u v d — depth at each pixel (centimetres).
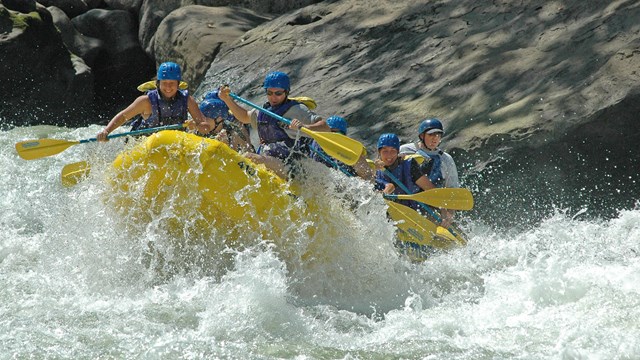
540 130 3231
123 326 1928
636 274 2175
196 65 5038
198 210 2288
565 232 2838
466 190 2558
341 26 4653
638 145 3197
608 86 3222
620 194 3262
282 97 2412
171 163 2252
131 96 5772
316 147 2570
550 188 3284
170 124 2522
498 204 3306
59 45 5044
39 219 2958
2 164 3600
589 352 1764
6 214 2972
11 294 2133
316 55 4481
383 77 4075
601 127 3188
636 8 3572
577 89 3303
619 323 1911
